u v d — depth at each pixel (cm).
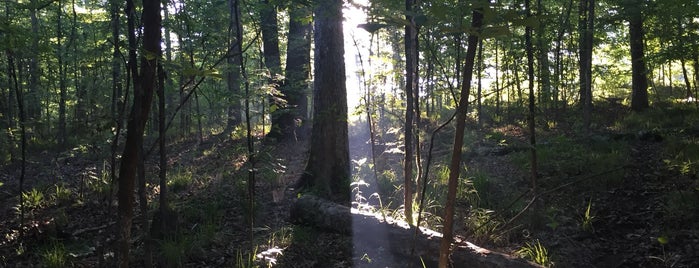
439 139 958
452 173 228
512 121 1198
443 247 234
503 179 693
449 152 845
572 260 468
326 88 709
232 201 683
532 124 532
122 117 361
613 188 626
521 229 530
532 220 534
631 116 1138
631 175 659
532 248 488
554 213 546
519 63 879
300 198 604
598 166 681
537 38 570
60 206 690
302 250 505
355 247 512
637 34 1254
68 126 1166
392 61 640
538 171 713
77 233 562
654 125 1002
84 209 673
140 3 406
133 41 299
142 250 491
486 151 860
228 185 762
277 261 466
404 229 488
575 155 752
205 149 1123
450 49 959
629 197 598
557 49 1084
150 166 951
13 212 651
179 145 1221
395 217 545
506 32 176
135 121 264
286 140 1073
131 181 270
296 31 1089
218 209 641
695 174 616
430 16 207
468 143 898
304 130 1084
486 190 640
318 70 714
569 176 671
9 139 789
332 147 711
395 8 286
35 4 352
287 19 1180
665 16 805
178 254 459
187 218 604
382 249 498
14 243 526
